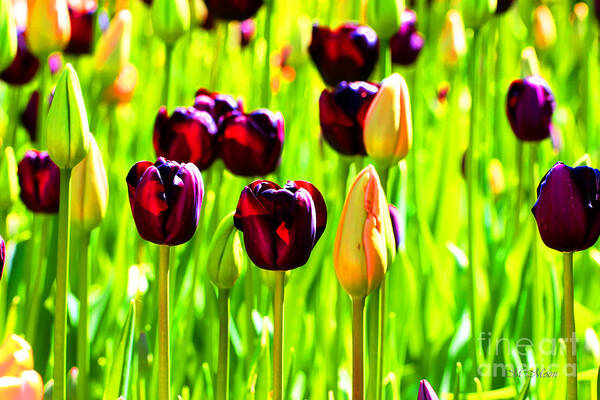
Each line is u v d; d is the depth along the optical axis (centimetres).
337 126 157
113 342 174
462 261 181
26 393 137
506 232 185
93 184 152
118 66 182
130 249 186
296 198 140
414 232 184
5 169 163
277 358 143
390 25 168
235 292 180
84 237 154
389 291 179
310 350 176
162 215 142
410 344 185
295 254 141
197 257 164
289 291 172
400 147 151
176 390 164
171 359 167
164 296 144
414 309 179
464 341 178
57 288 145
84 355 155
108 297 176
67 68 143
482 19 174
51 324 172
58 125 143
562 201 143
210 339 168
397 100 150
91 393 172
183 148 158
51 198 161
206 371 161
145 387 160
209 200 179
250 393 154
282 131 161
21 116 187
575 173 143
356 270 140
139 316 163
